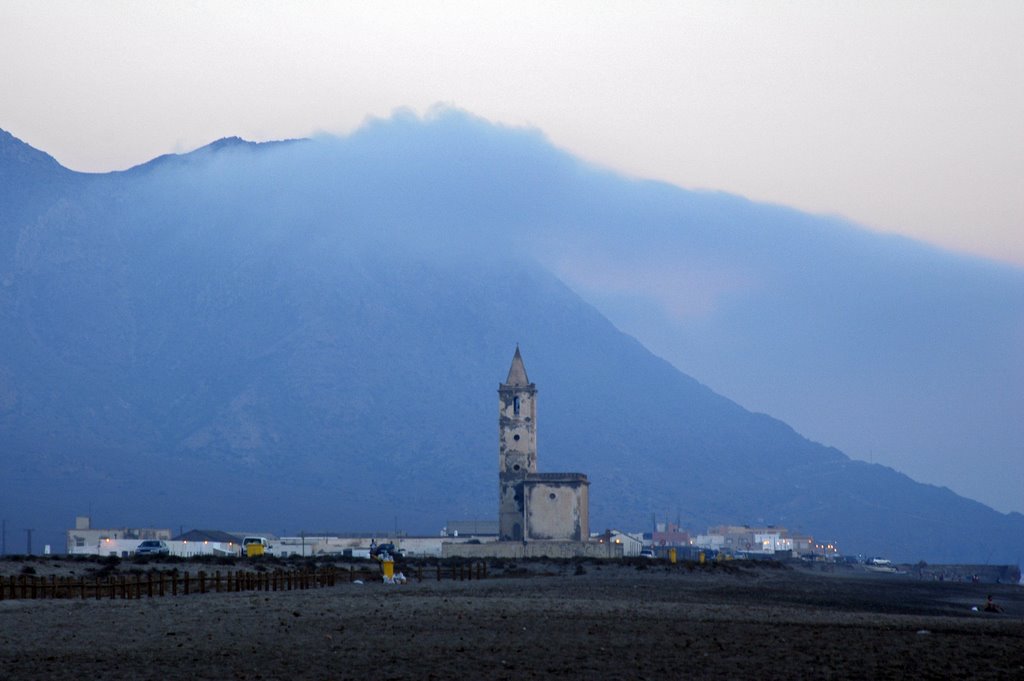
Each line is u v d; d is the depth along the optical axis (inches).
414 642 3314.5
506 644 3312.0
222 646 3191.4
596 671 2893.7
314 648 3174.2
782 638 3612.2
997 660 3221.0
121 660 2957.7
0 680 2684.5
